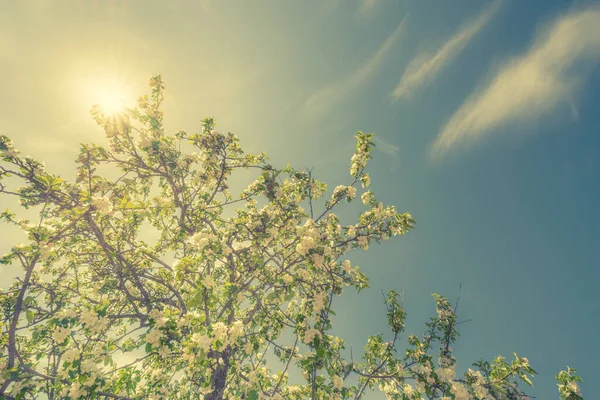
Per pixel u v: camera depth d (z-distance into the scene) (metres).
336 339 7.41
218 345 5.22
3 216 6.43
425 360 5.75
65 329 5.09
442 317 6.88
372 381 7.12
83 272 8.62
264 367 9.11
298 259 7.34
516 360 5.38
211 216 9.29
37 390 5.80
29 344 7.29
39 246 5.18
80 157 6.40
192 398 7.58
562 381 5.65
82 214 5.52
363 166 7.71
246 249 7.20
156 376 6.89
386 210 7.28
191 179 9.46
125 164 7.95
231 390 6.63
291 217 7.52
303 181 7.81
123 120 7.34
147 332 5.30
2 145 5.35
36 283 6.84
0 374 4.73
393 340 6.61
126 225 8.62
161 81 9.08
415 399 6.00
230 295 6.26
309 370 5.50
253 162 9.31
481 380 5.43
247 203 9.63
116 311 8.30
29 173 5.36
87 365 4.81
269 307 7.62
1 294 6.03
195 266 6.27
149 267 8.45
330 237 7.41
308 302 6.03
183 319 5.35
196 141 8.54
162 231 9.76
